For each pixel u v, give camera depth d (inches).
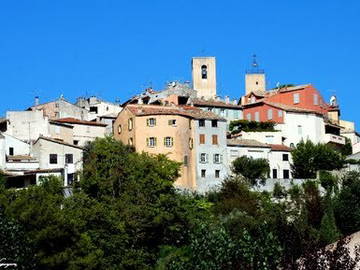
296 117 5438.0
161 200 3459.6
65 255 2642.7
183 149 4596.5
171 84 6220.5
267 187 4471.0
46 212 2733.8
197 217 3639.3
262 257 1417.3
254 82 7239.2
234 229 3107.8
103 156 3627.0
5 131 5128.0
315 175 4731.8
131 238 3235.7
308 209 3868.1
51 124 5216.5
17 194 3002.0
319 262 1241.4
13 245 2298.2
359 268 1300.4
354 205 3656.5
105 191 3528.5
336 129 5816.9
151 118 4623.5
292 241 1333.7
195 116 4714.6
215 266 1539.1
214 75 7003.0
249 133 5251.0
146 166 3599.9
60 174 4463.6
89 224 3110.2
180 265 1631.4
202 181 4603.8
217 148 4726.9
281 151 4913.9
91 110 6235.2
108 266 2997.0
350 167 4805.6
